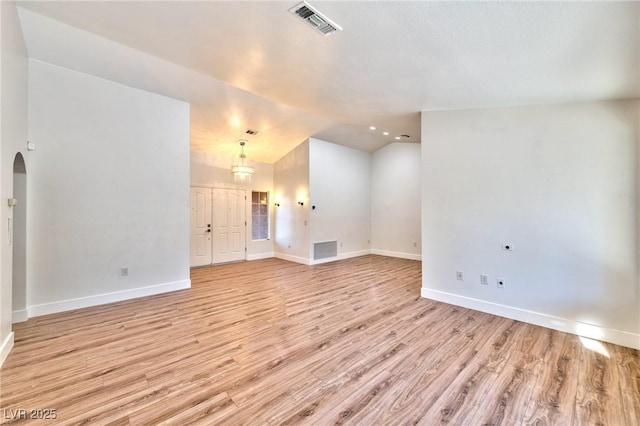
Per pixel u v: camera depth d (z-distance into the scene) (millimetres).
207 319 3418
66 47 3281
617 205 2791
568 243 3043
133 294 4168
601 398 2000
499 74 2602
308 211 6895
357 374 2279
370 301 4098
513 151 3383
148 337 2920
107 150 3932
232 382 2164
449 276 3955
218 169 6980
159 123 4406
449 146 3893
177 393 2031
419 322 3322
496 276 3527
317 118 5852
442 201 3980
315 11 1971
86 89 3770
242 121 5539
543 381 2193
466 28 1979
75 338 2879
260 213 7809
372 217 8539
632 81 2426
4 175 2369
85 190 3762
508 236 3430
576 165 2992
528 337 2926
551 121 3135
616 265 2795
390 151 8078
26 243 3342
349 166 7863
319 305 3936
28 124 3326
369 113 4352
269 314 3588
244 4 1970
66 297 3629
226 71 3061
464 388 2107
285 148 7195
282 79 3178
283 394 2027
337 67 2814
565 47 2029
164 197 4453
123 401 1942
